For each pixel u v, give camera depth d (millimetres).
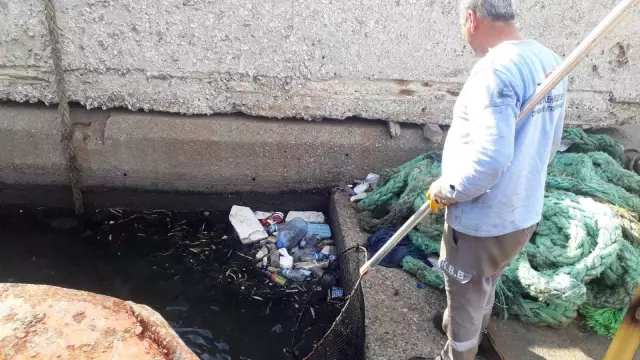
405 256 3484
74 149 3965
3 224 4039
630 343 2025
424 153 4137
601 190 3541
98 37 3715
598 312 3117
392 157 4195
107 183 4129
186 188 4191
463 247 2277
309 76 3934
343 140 4105
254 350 3268
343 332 2654
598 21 3893
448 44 3883
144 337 1479
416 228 3619
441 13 3773
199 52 3799
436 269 3326
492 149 1907
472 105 1967
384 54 3891
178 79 3896
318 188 4277
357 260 3383
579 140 4168
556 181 3613
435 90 4059
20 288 1565
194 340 3303
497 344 2955
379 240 3592
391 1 3713
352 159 4176
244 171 4148
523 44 2066
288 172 4184
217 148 4035
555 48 3994
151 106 3996
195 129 3998
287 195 4285
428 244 3504
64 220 4129
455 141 2115
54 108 4000
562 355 2934
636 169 4238
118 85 3900
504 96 1922
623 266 3170
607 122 4352
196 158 4062
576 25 3906
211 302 3568
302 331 3389
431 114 4141
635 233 3363
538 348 2963
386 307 3154
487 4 2043
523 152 2094
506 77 1932
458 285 2357
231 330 3389
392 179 3906
